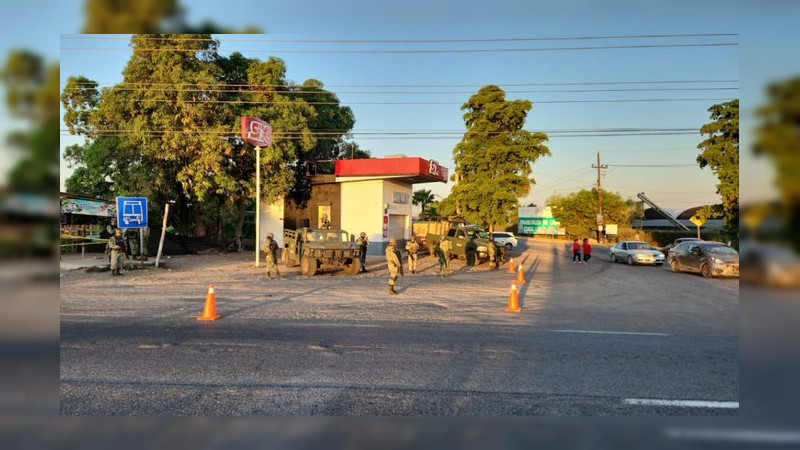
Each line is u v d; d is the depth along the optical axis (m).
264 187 26.64
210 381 6.11
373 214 28.78
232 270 20.11
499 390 5.83
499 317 10.47
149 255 26.91
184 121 24.05
